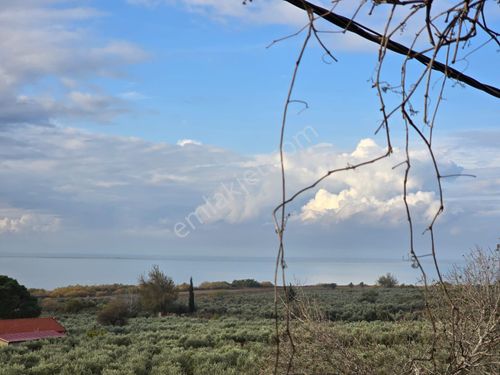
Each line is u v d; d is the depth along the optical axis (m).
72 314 45.94
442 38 1.38
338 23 1.38
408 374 3.60
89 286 78.00
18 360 17.22
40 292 78.75
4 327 25.11
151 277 45.81
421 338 7.85
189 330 25.88
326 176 1.34
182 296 62.75
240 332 21.92
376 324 16.28
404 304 27.36
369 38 1.41
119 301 38.03
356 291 51.38
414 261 1.44
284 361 6.44
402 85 1.41
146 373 15.39
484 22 1.39
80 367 15.65
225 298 56.50
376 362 6.85
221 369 14.77
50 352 18.94
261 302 50.06
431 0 1.33
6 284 40.50
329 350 6.54
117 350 19.16
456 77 1.54
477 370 4.14
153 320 37.59
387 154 1.39
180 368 15.29
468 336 4.21
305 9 1.35
